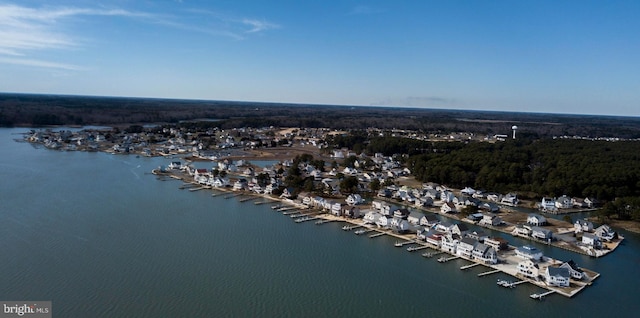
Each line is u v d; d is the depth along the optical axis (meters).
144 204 154.38
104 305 82.00
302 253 112.69
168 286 90.38
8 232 117.81
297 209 158.25
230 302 85.00
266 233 127.94
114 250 108.50
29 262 99.44
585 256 118.44
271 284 93.38
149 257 105.00
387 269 104.56
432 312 84.81
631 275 105.62
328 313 82.75
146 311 80.56
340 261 108.25
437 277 100.88
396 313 83.94
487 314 84.81
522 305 88.69
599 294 94.81
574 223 144.25
